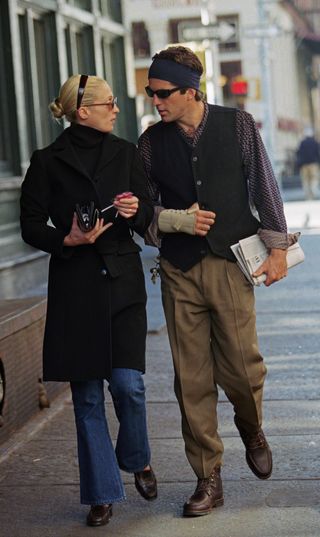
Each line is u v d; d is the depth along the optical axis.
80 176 7.30
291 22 82.06
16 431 9.83
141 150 7.53
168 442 9.31
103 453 7.39
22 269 18.78
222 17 60.06
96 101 7.30
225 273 7.41
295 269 21.33
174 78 7.24
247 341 7.49
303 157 49.12
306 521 7.32
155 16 59.19
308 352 12.96
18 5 19.97
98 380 7.40
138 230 7.30
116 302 7.32
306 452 8.84
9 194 18.53
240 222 7.42
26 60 20.50
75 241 7.14
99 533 7.27
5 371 9.55
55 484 8.36
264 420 9.91
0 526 7.48
